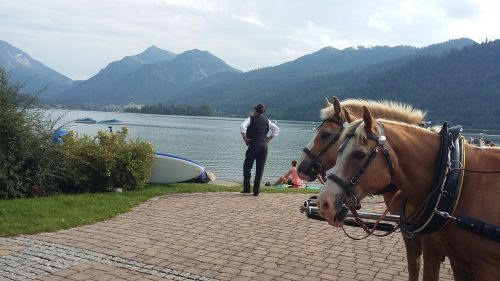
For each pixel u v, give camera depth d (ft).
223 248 23.18
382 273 20.03
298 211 32.73
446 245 11.84
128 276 18.94
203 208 33.14
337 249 23.48
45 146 36.58
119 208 31.78
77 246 23.04
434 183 11.60
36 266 19.97
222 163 110.32
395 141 11.55
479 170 11.64
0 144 34.42
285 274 19.62
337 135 20.30
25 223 27.09
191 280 18.67
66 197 34.01
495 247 10.91
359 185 11.00
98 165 38.60
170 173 43.65
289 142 208.95
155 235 25.39
